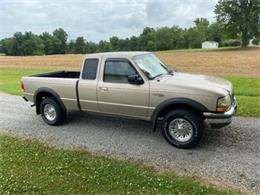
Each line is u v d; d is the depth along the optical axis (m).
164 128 6.24
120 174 5.07
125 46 96.44
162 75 6.75
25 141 6.86
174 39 104.69
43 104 8.00
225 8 79.50
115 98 6.70
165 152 5.95
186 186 4.63
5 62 43.03
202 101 5.76
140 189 4.61
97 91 6.92
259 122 7.49
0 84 16.09
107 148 6.26
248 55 51.78
